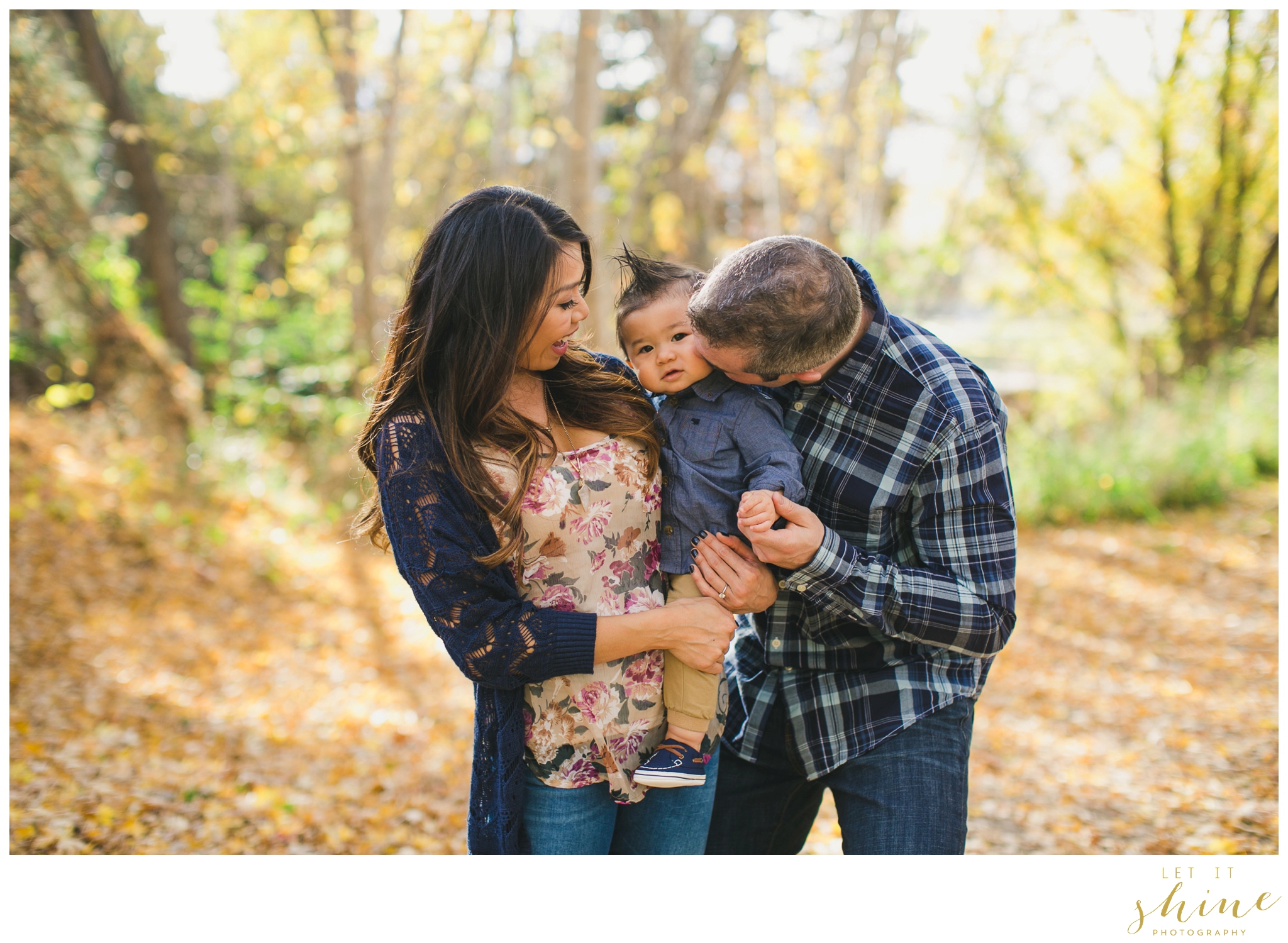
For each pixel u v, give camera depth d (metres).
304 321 12.67
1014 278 15.47
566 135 8.48
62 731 4.59
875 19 11.63
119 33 13.69
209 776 4.24
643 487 1.75
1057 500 9.88
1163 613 7.09
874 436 1.77
